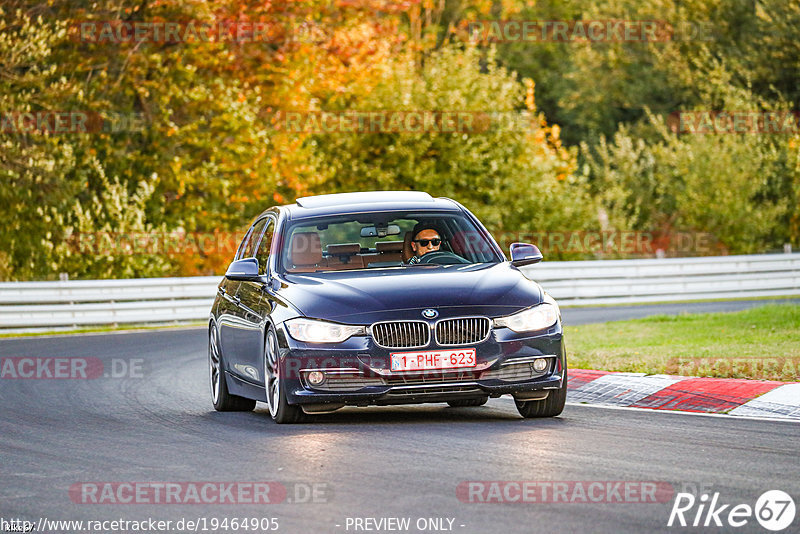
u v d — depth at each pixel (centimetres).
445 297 3256
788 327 5850
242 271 3628
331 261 3628
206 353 6131
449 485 2400
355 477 2520
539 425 3231
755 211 13225
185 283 8875
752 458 2659
